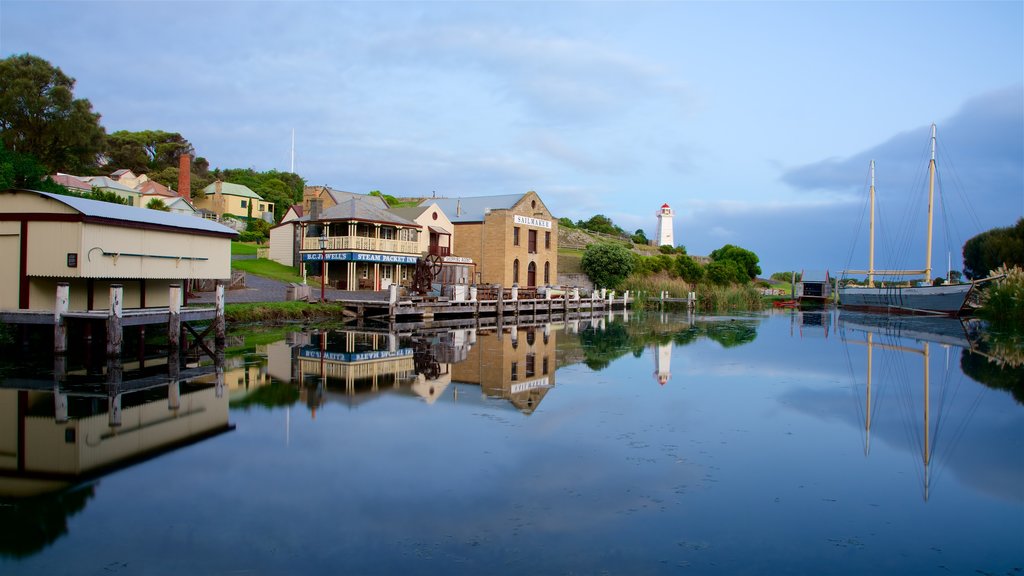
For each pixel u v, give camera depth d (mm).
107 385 15172
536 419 12695
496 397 14727
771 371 19562
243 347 22203
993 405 15023
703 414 13523
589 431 11883
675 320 42844
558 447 10820
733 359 22250
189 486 8766
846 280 64812
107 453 10125
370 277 44594
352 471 9445
